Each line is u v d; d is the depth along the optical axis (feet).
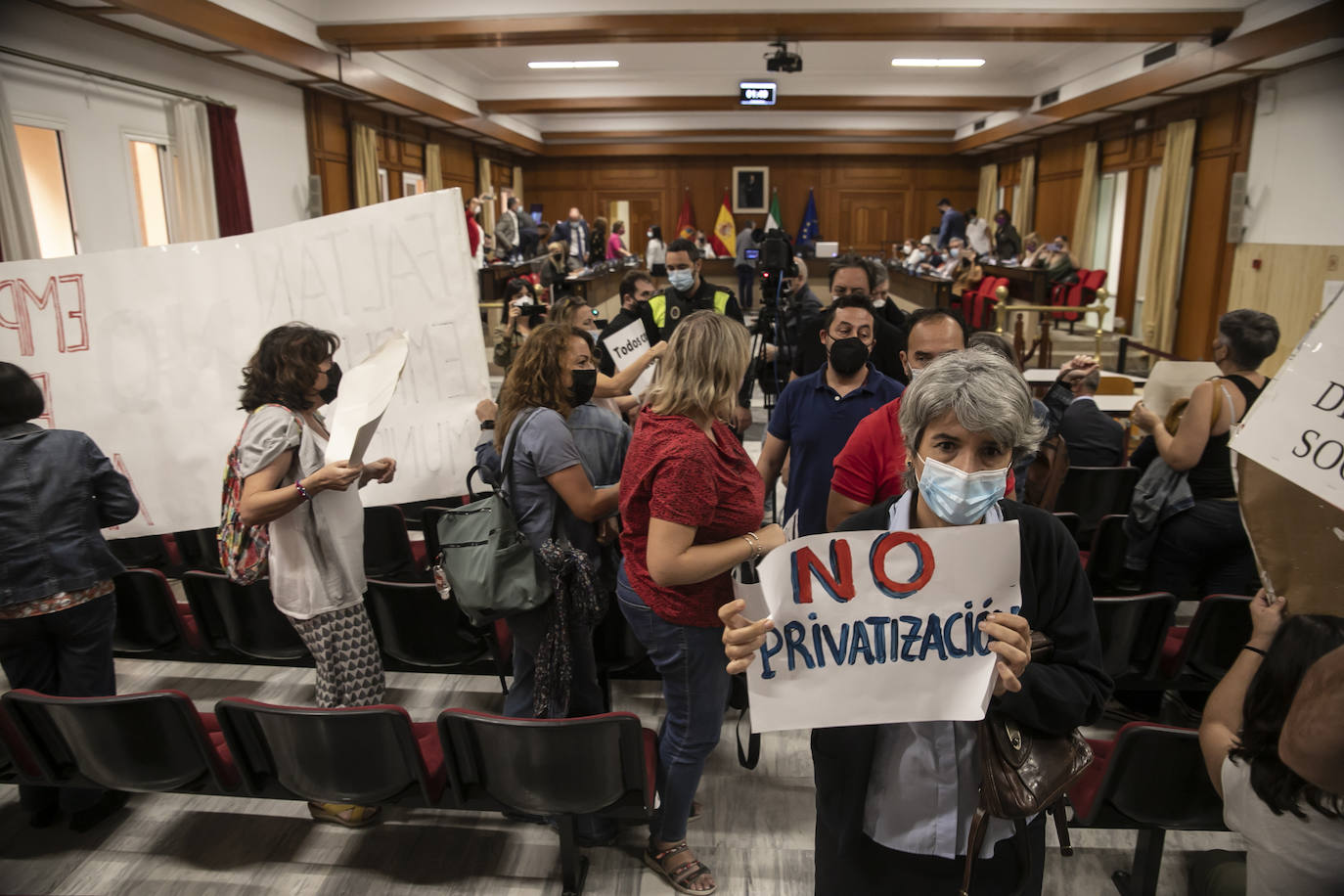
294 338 6.64
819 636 3.66
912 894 4.06
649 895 6.39
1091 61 37.60
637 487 5.41
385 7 28.43
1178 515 8.80
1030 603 3.74
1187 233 33.55
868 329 7.69
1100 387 17.47
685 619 5.57
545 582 6.18
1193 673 7.90
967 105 45.88
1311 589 3.88
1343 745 3.17
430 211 9.02
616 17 27.58
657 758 6.51
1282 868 3.58
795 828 7.18
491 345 32.45
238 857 6.86
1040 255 36.86
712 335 5.17
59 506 6.80
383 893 6.46
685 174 64.59
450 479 9.41
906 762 3.93
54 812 7.34
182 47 24.52
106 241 22.44
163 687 9.75
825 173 63.93
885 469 6.36
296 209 32.30
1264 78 28.30
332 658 6.96
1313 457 3.76
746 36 28.30
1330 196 25.35
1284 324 27.50
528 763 5.77
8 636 6.75
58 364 9.04
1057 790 3.63
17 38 19.52
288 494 6.25
